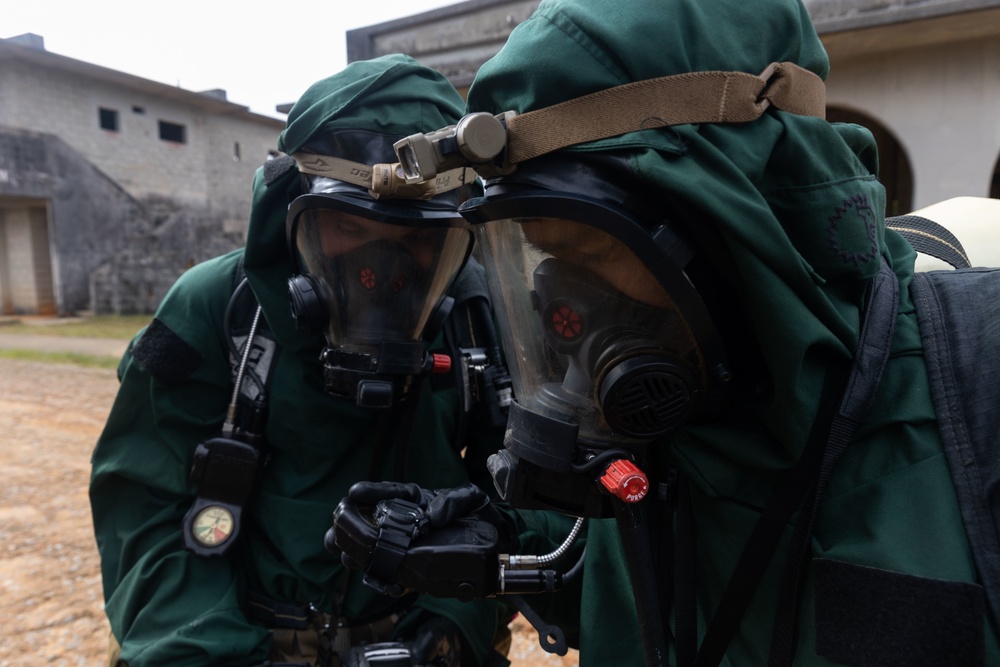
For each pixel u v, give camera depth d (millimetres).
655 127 573
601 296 624
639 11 591
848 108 5160
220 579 1116
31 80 16766
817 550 608
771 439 655
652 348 621
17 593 2959
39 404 6621
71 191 17594
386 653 1063
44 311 18172
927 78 4844
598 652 828
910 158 4996
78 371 8547
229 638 1029
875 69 4996
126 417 1196
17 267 18141
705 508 705
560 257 632
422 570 804
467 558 804
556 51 605
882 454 604
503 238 676
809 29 676
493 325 1277
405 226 1010
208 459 1095
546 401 674
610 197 594
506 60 642
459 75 5801
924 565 537
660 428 626
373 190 981
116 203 18734
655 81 572
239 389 1132
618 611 834
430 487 1212
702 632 729
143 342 1160
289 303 1145
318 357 1151
